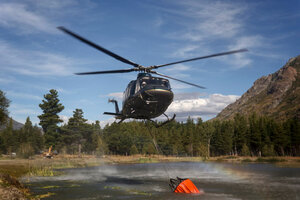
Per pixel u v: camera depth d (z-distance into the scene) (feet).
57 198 54.80
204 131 387.75
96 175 110.93
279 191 63.31
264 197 55.06
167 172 127.13
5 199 45.09
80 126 330.34
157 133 397.19
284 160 230.48
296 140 310.65
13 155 266.36
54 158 235.40
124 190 66.49
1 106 148.15
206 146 365.81
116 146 349.41
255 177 99.19
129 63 53.62
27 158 221.25
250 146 339.16
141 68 56.39
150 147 349.82
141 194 59.77
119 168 161.99
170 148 362.74
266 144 318.65
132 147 350.84
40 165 150.92
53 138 313.73
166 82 58.03
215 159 284.41
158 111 57.41
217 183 80.43
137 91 55.62
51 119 323.37
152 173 123.24
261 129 338.75
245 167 163.32
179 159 293.23
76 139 323.98
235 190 65.00
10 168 114.21
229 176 104.32
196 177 101.55
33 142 295.07
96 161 227.40
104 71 53.62
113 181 87.92
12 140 296.30
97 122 362.94
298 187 70.44
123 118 69.10
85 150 328.90
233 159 271.69
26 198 50.01
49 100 332.60
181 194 59.31
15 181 62.08
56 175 108.99
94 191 64.59
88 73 52.39
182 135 388.98
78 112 338.75
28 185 75.51
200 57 50.90
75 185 76.38
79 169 149.18
